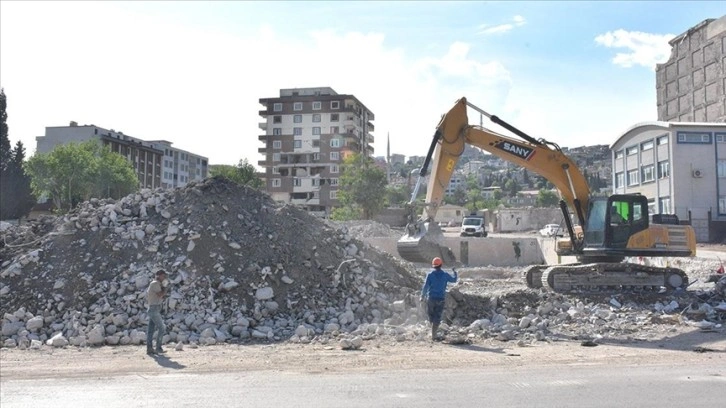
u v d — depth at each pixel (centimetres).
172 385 854
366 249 1862
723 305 1692
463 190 19200
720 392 805
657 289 1908
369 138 11856
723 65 7200
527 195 18250
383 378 902
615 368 987
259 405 738
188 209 1695
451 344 1252
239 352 1155
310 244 1700
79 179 6925
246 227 1678
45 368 991
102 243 1608
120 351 1180
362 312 1539
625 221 1873
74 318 1383
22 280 1523
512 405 735
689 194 5259
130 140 11269
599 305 1720
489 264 3644
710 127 5316
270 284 1530
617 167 6444
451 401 756
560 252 2034
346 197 7338
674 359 1084
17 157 7506
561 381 877
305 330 1356
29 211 7450
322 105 10362
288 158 10419
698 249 4181
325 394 796
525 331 1420
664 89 8288
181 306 1419
